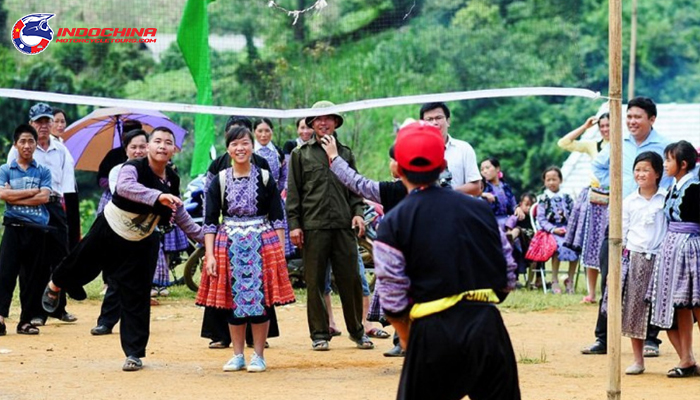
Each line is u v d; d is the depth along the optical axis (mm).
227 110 8227
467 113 35781
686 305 8602
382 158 26141
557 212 16078
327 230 10000
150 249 9055
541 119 35312
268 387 8172
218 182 8914
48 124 11867
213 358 9750
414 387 5402
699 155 9867
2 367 9086
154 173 8859
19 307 13375
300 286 15094
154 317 12852
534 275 17469
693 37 35000
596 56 33312
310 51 9320
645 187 8969
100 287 15344
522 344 10852
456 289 5363
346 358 9766
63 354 9906
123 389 8070
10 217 11055
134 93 13352
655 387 8359
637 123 9523
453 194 5555
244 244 8805
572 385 8328
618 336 7023
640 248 8914
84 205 28766
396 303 5430
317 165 9961
